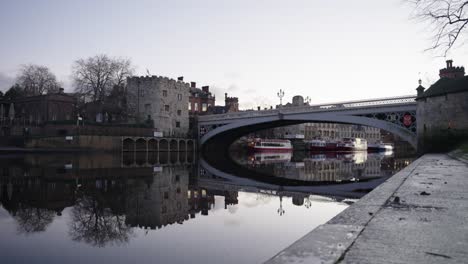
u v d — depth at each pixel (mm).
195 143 75625
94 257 8102
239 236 10047
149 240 9570
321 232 5047
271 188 22250
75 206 13945
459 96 35719
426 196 8578
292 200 17062
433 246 4355
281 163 50750
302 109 51875
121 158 50469
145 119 74375
